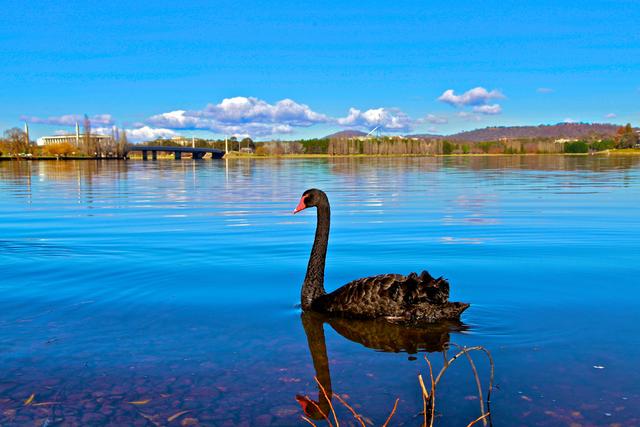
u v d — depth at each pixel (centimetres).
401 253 888
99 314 545
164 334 481
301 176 3850
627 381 374
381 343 458
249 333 486
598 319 521
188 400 349
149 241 1012
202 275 731
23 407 340
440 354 430
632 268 758
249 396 354
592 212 1420
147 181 3338
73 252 902
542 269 757
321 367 404
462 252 891
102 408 339
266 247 949
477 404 342
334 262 822
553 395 353
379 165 6600
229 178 3684
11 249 929
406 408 337
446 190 2294
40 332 486
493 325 505
